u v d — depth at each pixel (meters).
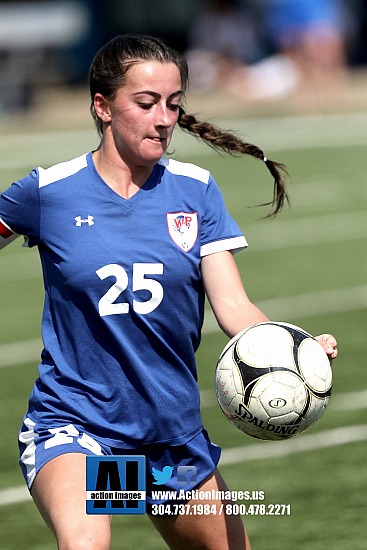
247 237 46.81
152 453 14.34
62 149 68.75
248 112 81.88
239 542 14.60
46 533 19.64
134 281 14.04
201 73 89.75
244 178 59.66
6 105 84.75
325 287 37.88
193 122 15.46
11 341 32.66
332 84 84.81
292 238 46.38
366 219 49.72
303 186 57.38
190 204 14.43
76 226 14.16
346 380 27.86
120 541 19.20
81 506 13.01
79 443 13.78
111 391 14.08
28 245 14.68
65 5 97.81
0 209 14.49
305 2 84.81
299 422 13.64
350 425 24.75
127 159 14.24
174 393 14.25
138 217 14.21
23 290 39.53
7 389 28.00
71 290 14.06
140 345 14.12
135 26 101.19
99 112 14.34
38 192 14.30
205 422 25.27
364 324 32.97
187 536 14.53
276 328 13.89
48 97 94.38
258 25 91.00
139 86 13.93
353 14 100.94
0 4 97.44
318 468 22.33
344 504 20.53
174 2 101.31
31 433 14.23
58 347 14.32
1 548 18.97
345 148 67.69
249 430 13.81
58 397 14.15
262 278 39.47
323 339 14.24
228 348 13.95
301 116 80.00
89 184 14.32
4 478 22.33
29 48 94.06
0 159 66.00
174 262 14.15
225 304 14.34
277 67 86.31
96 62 14.28
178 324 14.24
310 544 18.84
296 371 13.56
